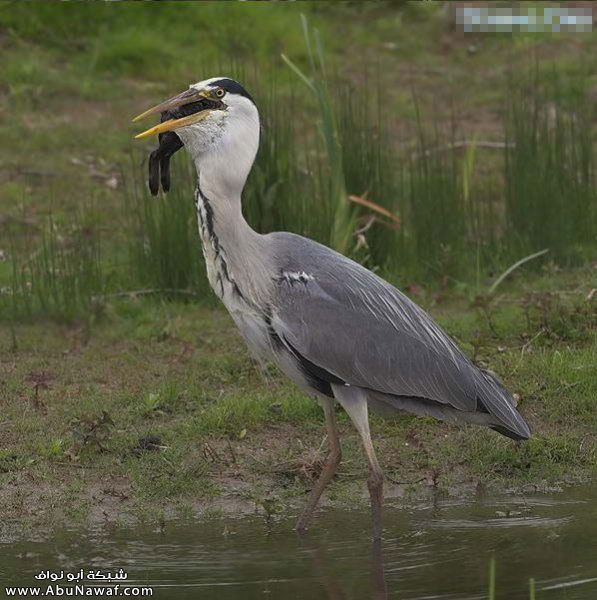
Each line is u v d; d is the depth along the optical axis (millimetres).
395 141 20172
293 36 23406
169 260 15484
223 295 10648
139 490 11133
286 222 15383
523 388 12695
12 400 12719
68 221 17234
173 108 10328
